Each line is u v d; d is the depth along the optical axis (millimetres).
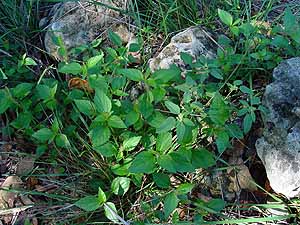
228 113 768
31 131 844
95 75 806
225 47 896
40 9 1077
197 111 791
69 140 835
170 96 842
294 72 785
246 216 788
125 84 865
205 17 1023
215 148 815
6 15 1030
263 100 793
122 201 790
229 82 867
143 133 800
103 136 743
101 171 805
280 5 1021
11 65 954
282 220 773
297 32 846
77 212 775
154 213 757
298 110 753
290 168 741
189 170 714
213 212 738
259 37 896
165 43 967
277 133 761
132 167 711
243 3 1060
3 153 854
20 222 782
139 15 991
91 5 1000
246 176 803
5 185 815
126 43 992
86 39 979
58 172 833
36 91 866
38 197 811
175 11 1001
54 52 969
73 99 841
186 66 875
